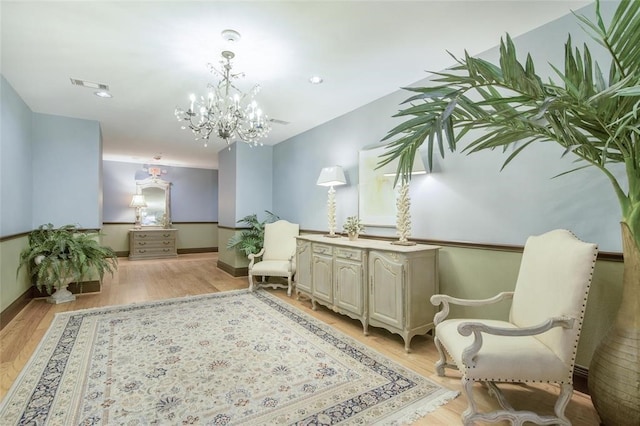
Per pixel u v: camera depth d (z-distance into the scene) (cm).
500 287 247
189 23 219
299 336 279
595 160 154
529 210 232
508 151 243
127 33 230
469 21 219
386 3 199
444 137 288
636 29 122
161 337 273
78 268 381
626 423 145
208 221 909
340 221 414
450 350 179
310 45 247
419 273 262
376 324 278
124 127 480
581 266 158
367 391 193
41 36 234
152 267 636
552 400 188
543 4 202
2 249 299
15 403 177
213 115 306
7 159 313
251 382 202
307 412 171
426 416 170
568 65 142
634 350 145
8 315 310
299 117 423
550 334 164
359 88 329
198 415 168
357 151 387
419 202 311
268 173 583
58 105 380
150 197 825
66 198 423
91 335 277
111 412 170
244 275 546
